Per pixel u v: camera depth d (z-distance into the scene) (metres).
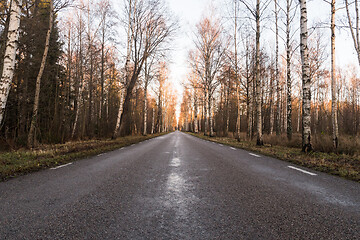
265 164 6.83
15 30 7.26
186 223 2.57
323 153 9.49
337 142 10.41
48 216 2.75
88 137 21.91
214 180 4.70
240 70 20.81
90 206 3.12
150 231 2.37
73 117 23.00
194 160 7.71
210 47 27.45
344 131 23.61
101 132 23.78
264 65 22.41
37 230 2.37
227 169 5.98
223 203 3.25
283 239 2.19
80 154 9.02
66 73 20.17
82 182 4.51
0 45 12.68
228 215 2.80
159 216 2.78
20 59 15.04
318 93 32.03
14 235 2.26
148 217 2.74
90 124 24.55
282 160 7.77
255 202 3.29
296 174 5.32
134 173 5.44
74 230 2.38
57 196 3.57
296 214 2.83
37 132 15.35
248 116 21.84
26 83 15.61
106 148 11.76
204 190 3.94
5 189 3.98
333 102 10.82
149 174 5.32
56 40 19.06
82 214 2.82
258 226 2.48
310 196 3.58
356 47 11.65
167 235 2.28
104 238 2.21
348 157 8.37
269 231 2.36
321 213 2.86
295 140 13.77
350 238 2.21
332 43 11.17
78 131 21.81
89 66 22.08
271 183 4.44
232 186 4.21
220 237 2.23
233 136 28.02
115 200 3.39
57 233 2.31
